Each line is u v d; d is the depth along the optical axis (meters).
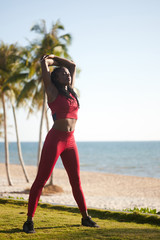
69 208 5.45
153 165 50.50
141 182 26.48
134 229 3.64
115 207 12.29
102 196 17.83
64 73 3.45
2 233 3.31
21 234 3.28
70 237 3.15
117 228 3.69
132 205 13.02
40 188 3.45
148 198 16.91
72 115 3.49
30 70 16.45
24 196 13.24
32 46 16.70
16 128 22.89
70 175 3.63
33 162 59.97
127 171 40.03
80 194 3.68
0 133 25.73
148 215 4.50
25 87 17.64
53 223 3.95
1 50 19.25
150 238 3.11
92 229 3.57
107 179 28.81
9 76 18.97
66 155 3.57
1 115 25.64
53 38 16.64
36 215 4.60
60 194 16.62
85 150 129.75
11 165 48.19
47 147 3.40
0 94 20.78
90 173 34.94
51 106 3.47
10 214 4.52
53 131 3.45
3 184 21.53
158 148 145.75
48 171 3.42
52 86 3.43
